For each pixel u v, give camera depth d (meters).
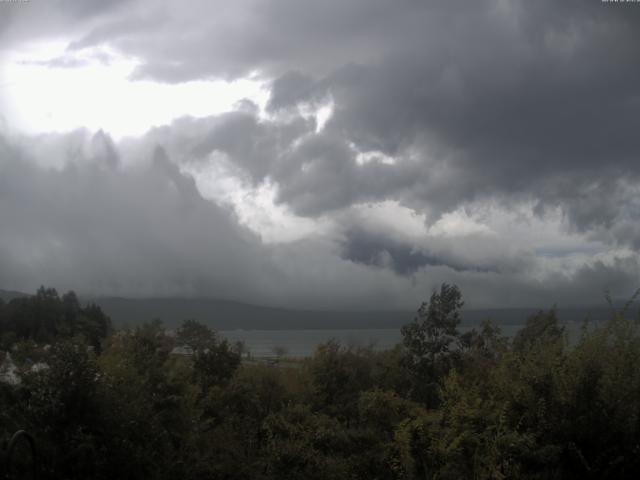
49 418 8.13
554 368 8.45
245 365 17.59
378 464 10.43
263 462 10.88
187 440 10.42
